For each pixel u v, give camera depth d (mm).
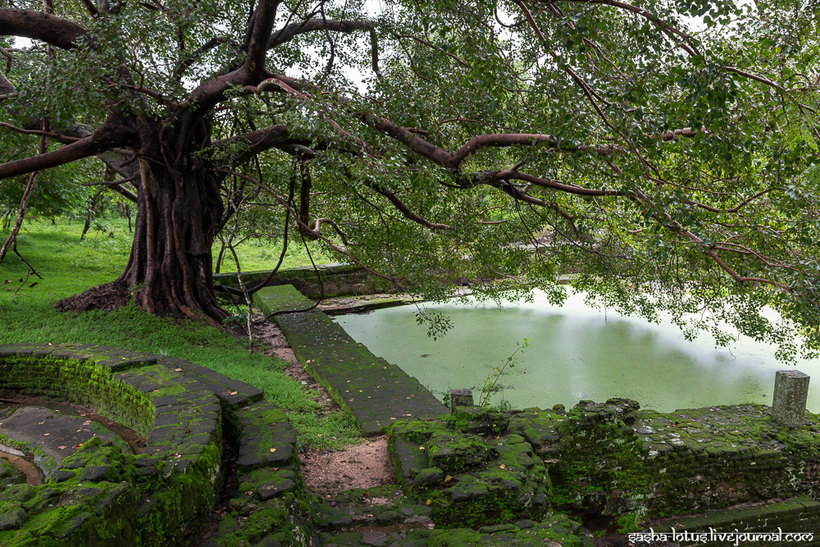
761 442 6359
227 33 9320
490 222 10305
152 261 10023
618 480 5801
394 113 7871
